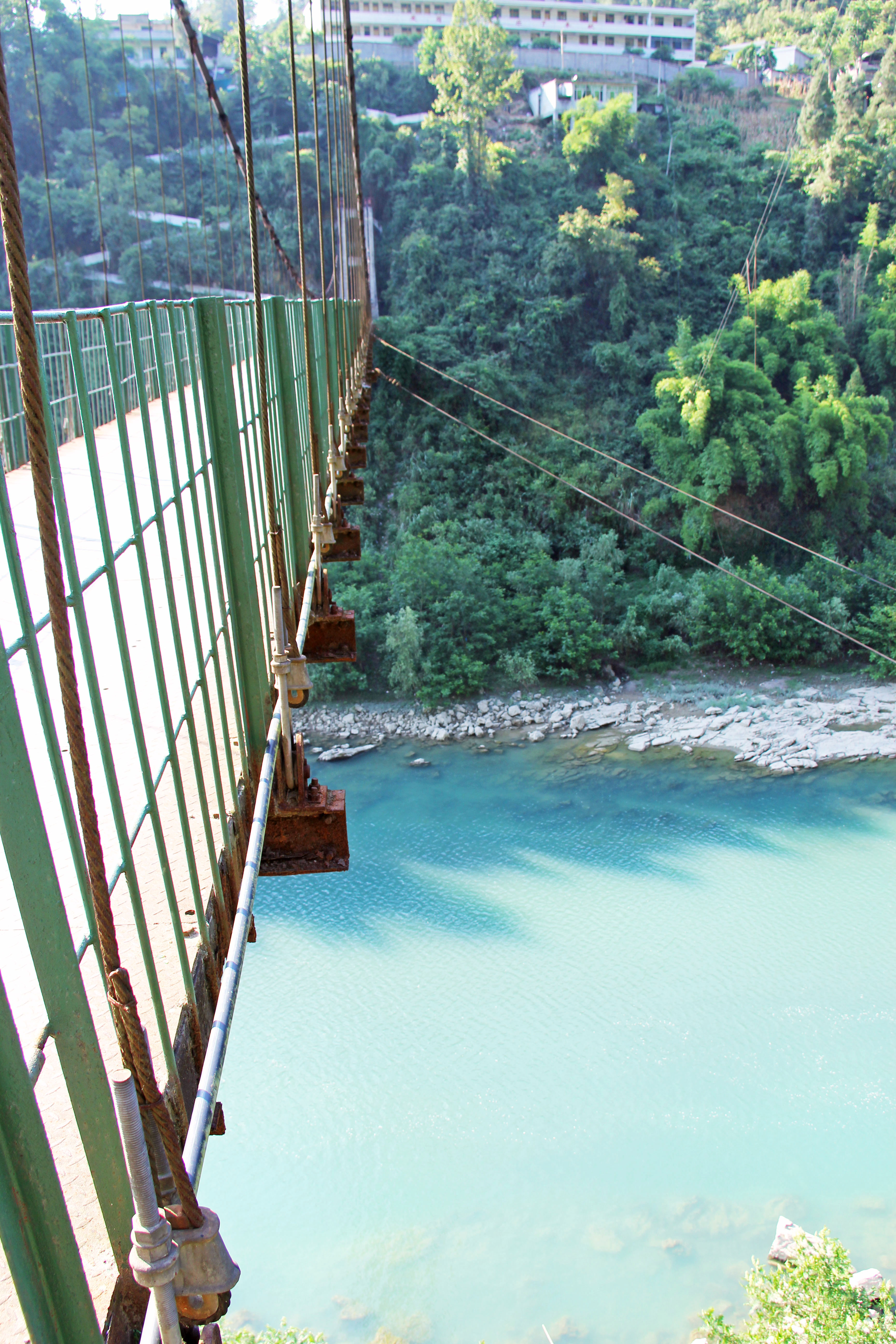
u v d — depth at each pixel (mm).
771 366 37812
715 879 20172
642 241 42250
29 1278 1198
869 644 30531
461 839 21734
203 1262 1491
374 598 29766
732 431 34750
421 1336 11719
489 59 43656
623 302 40125
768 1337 9977
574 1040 15930
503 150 43812
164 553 1984
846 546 36125
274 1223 13125
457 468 35781
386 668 28984
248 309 3287
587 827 22219
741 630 30203
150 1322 1478
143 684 2930
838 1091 15016
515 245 41719
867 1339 9750
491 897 19578
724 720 27250
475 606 29172
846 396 36750
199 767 2146
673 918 18875
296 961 17859
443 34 50250
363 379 12734
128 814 2379
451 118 44875
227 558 2785
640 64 60438
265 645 3170
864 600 32406
